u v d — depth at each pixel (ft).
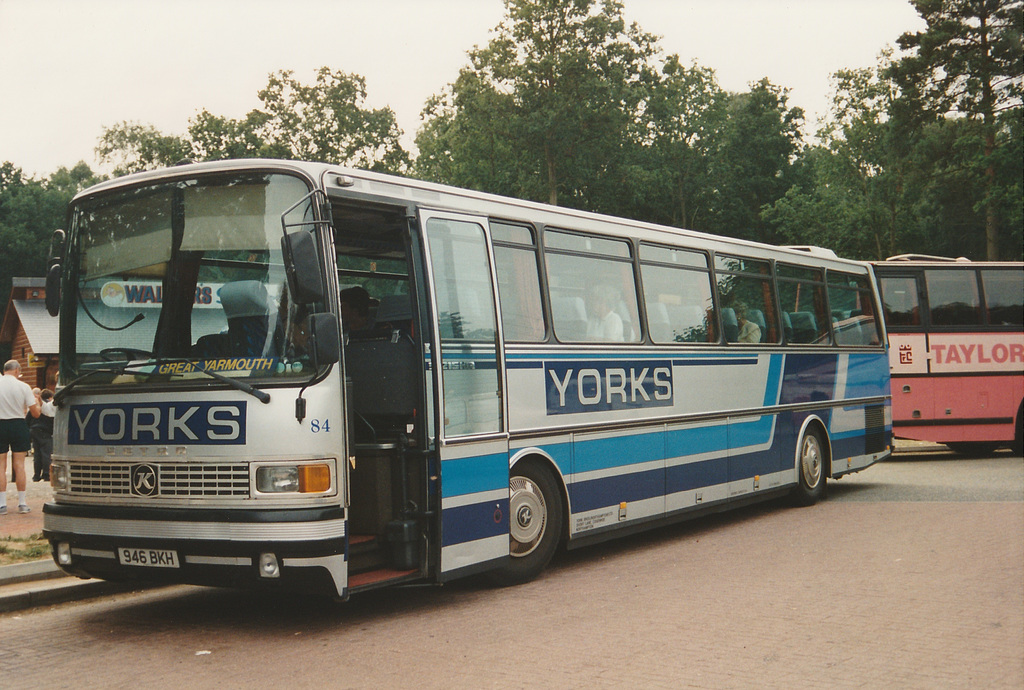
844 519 41.19
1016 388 67.87
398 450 25.54
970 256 193.88
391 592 28.96
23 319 130.41
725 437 39.86
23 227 274.16
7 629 24.99
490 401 27.99
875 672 19.65
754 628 23.44
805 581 28.86
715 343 39.70
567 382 31.30
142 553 23.02
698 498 37.91
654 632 23.24
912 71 154.51
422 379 25.61
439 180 206.28
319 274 21.93
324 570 22.12
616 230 34.83
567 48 172.55
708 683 19.01
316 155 212.02
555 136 175.73
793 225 200.95
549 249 31.50
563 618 24.98
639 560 33.68
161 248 24.29
